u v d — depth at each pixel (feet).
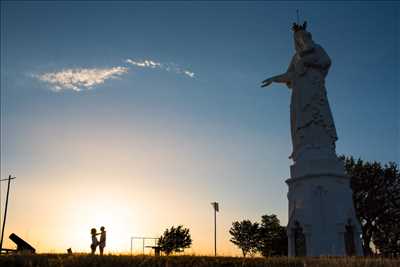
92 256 87.56
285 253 313.32
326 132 164.66
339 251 143.13
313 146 161.58
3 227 212.64
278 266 86.02
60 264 81.10
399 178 265.95
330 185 151.12
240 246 336.49
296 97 171.83
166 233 321.32
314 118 165.48
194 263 86.58
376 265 82.74
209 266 85.25
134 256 88.99
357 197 265.75
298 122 167.94
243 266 86.02
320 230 147.02
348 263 84.02
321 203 149.79
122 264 82.58
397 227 262.06
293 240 152.97
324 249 144.36
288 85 183.62
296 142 167.94
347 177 155.94
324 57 172.86
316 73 171.22
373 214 261.85
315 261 87.56
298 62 174.19
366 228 264.52
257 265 86.79
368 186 264.31
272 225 339.57
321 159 155.94
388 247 263.29
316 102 167.22
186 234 325.83
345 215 147.95
